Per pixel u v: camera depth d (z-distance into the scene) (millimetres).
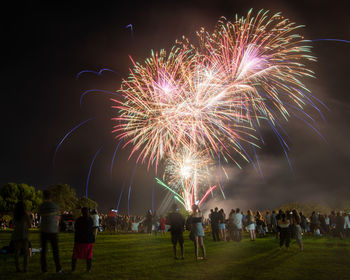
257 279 7770
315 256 11602
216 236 19016
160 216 25938
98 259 10781
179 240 10961
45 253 8188
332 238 20016
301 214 22188
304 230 21984
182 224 11039
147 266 9398
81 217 8742
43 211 8297
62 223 27125
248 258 11062
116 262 10141
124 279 7652
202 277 7926
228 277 7953
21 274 8039
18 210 8555
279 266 9477
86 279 7590
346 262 10258
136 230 28500
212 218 18391
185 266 9422
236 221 17328
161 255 11867
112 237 21344
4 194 50812
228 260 10594
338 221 19688
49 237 8203
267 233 25016
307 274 8367
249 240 18484
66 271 8547
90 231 8680
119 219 32281
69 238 19578
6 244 15281
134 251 13086
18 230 8430
